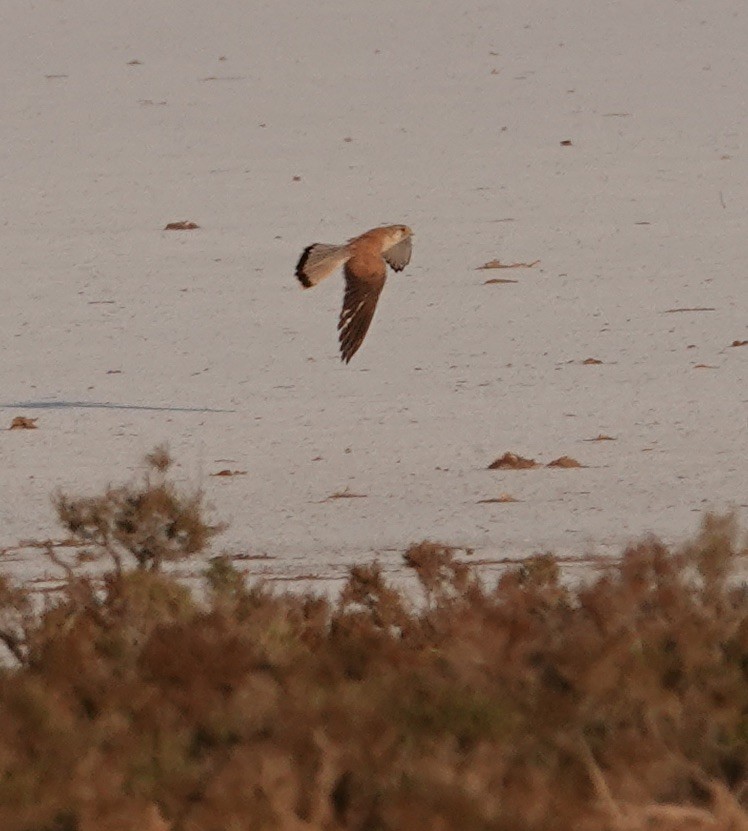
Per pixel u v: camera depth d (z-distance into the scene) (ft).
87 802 42.52
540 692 49.60
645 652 51.44
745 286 233.96
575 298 228.63
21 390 183.11
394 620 62.23
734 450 145.38
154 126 426.51
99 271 257.96
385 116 434.30
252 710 48.75
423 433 155.12
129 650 55.16
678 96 449.48
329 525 119.65
